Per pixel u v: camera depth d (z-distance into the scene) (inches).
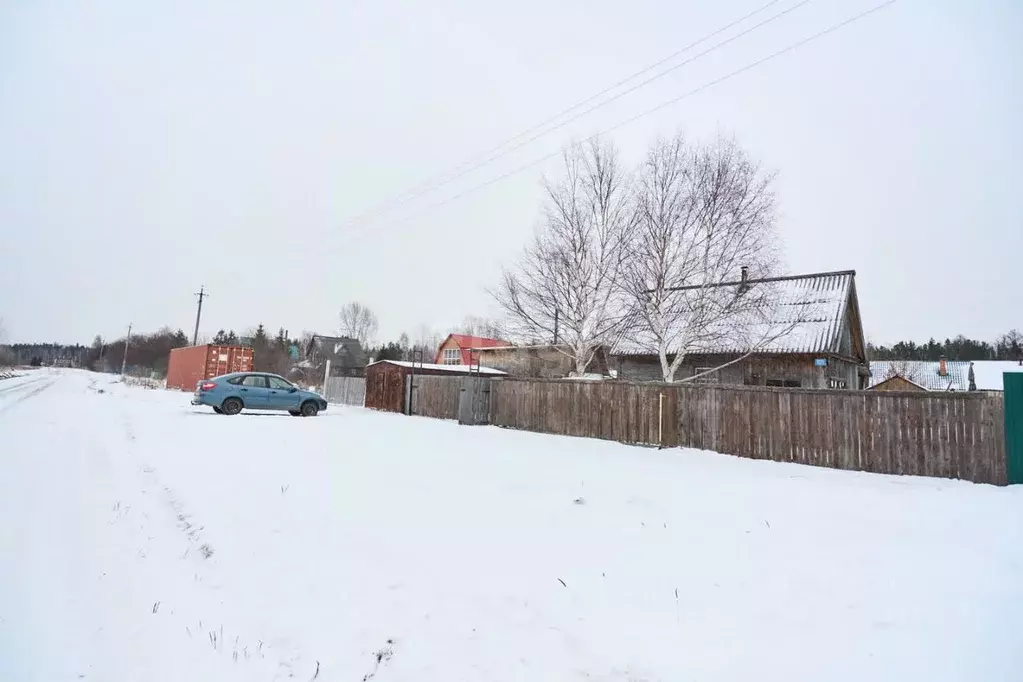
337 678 123.0
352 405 1069.8
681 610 146.3
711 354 770.8
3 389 1151.0
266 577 174.2
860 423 370.3
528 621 143.4
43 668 126.7
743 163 646.5
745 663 122.0
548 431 567.8
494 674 122.4
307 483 287.6
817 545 191.9
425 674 123.1
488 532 206.8
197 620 149.9
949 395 338.0
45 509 249.8
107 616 152.6
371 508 239.3
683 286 653.3
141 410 746.8
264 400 718.5
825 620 139.6
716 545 192.1
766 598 151.8
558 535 203.3
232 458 362.9
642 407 490.3
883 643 128.6
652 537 200.8
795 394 401.1
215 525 224.4
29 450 398.9
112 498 272.4
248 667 127.8
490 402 639.8
